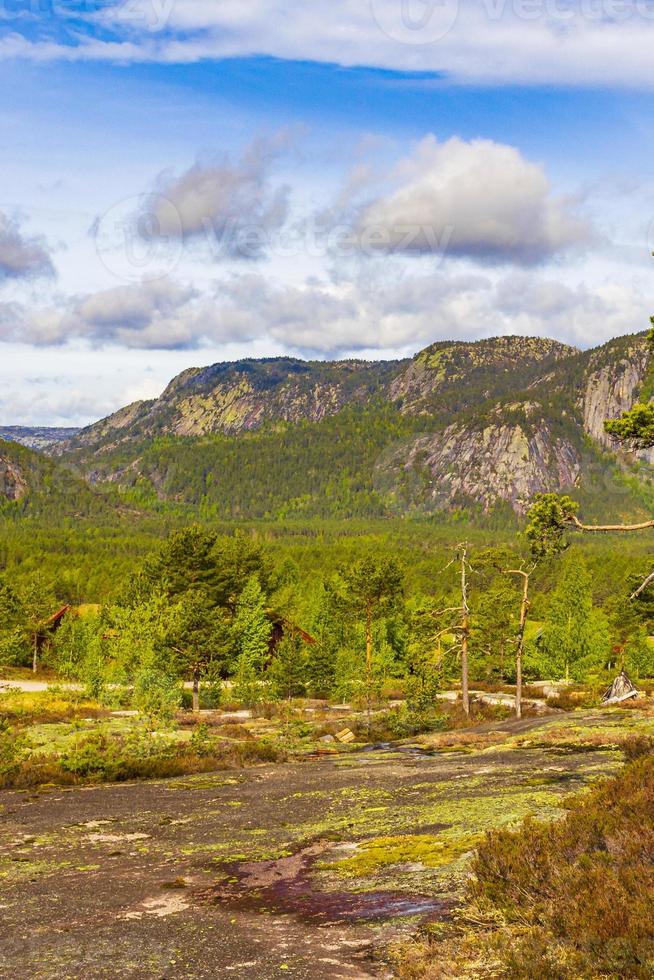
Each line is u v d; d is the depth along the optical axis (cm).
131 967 684
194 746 2609
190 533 6762
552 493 2402
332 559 18525
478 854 871
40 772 2095
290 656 5012
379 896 868
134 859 1134
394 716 3981
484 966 636
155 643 3691
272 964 678
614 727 2652
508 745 2438
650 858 780
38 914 858
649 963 594
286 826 1338
